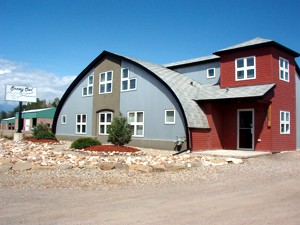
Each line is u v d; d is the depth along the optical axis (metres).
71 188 8.19
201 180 9.65
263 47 17.56
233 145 18.66
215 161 12.87
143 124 20.55
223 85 19.28
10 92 25.95
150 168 10.70
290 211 6.37
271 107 17.12
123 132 16.83
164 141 18.92
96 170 10.55
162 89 19.52
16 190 7.79
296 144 20.08
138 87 21.19
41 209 6.23
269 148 16.88
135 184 8.88
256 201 7.18
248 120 18.12
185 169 11.34
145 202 6.95
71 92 27.19
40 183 8.60
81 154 14.93
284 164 13.30
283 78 18.55
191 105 18.42
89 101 25.17
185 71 24.98
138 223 5.50
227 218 5.86
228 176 10.36
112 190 8.10
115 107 22.75
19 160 11.52
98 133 24.12
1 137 28.16
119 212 6.14
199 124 17.81
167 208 6.48
